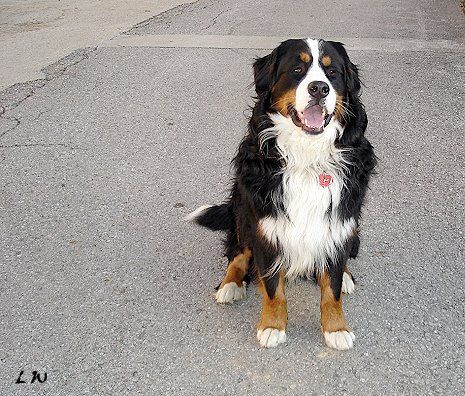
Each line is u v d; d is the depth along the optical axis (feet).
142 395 4.84
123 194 7.91
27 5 19.89
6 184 8.19
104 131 9.76
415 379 4.92
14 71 12.60
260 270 5.46
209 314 5.75
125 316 5.74
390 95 10.76
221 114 10.27
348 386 4.87
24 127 9.95
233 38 14.48
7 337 5.49
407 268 6.28
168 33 15.17
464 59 12.59
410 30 14.80
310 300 5.92
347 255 5.44
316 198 5.25
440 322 5.53
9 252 6.74
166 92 11.30
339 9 17.43
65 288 6.15
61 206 7.65
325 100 5.00
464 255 6.47
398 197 7.60
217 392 4.85
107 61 13.07
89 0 20.39
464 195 7.64
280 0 19.06
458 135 9.27
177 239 6.95
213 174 8.37
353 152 5.34
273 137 5.31
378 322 5.55
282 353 5.23
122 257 6.64
